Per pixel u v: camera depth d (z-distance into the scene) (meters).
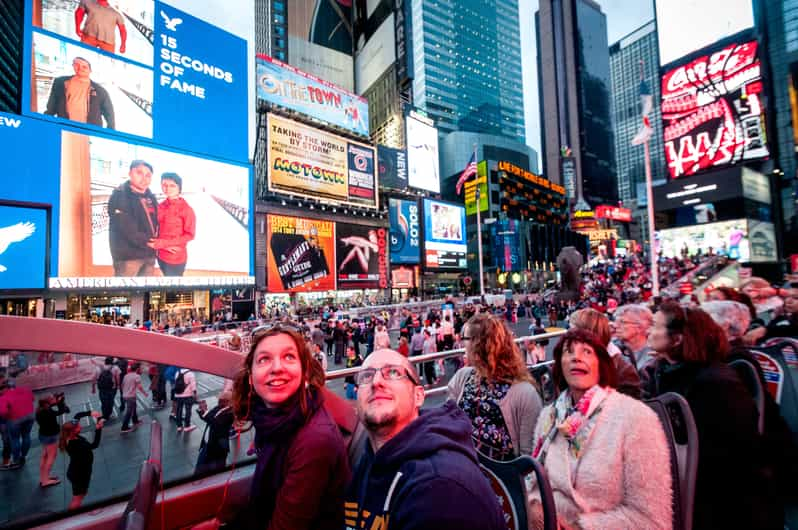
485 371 2.42
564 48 185.00
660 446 1.52
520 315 31.52
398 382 1.24
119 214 28.89
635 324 3.37
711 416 1.94
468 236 79.56
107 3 30.61
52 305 26.62
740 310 2.95
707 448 1.95
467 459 1.00
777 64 80.88
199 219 33.84
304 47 86.81
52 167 25.91
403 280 55.09
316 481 1.49
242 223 37.16
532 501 1.72
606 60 193.75
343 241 48.09
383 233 53.16
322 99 50.94
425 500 0.87
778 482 2.75
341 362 15.42
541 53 195.00
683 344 2.21
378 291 52.44
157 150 31.64
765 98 66.75
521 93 143.88
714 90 72.38
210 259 34.28
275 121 43.59
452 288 66.38
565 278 33.12
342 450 1.63
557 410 1.90
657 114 185.75
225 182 36.22
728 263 25.22
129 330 1.85
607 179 184.38
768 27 82.44
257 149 50.88
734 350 2.80
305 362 1.69
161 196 31.50
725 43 71.31
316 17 90.38
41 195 25.27
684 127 76.25
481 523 0.84
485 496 0.91
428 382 9.45
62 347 1.68
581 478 1.59
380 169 59.81
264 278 39.88
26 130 25.05
